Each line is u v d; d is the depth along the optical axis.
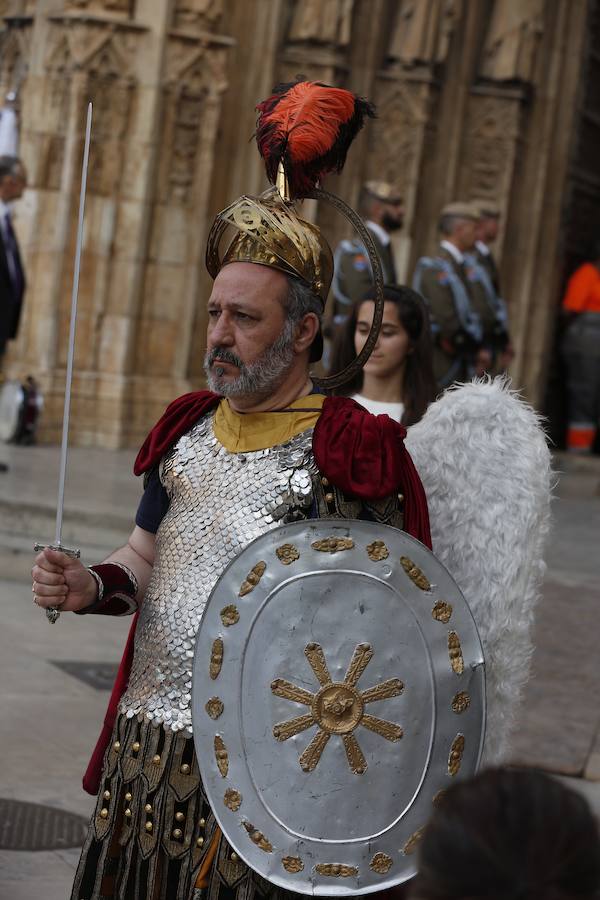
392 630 2.88
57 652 7.70
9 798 5.44
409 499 3.08
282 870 2.86
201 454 3.14
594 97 18.52
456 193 16.67
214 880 2.94
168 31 14.27
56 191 14.50
